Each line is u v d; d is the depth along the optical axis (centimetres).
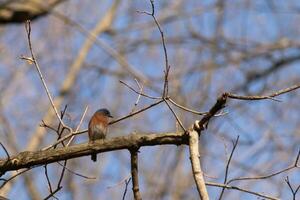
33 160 757
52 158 757
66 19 1794
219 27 2111
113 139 754
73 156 755
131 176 760
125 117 800
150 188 1616
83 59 2003
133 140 750
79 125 801
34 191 1655
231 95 737
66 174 1603
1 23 1808
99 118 913
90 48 2045
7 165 758
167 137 748
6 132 1741
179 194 1606
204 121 742
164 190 1616
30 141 1712
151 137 750
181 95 1742
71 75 1944
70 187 1589
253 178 750
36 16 1830
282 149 1550
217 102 734
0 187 777
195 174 695
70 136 798
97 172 1596
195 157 714
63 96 1867
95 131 905
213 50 2048
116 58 1797
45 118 1745
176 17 2127
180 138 746
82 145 757
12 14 1800
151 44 2072
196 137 736
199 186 681
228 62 2059
